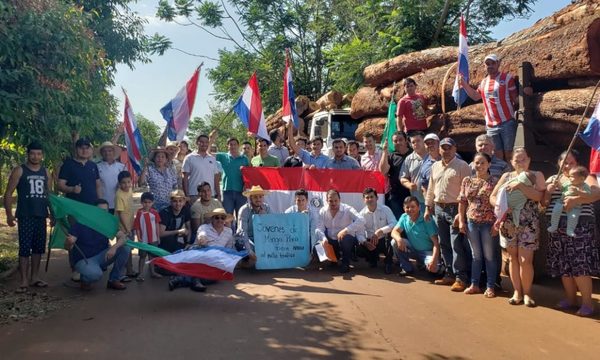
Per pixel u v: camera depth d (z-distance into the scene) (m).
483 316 5.29
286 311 5.48
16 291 6.41
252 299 5.98
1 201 16.81
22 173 6.58
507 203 5.64
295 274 7.41
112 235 6.69
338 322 5.10
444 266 7.00
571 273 5.32
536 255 6.71
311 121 14.06
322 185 8.65
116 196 7.06
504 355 4.25
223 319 5.20
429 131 8.98
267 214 7.69
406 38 15.92
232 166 8.95
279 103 25.23
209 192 7.75
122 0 14.83
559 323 5.05
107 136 11.64
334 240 7.78
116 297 6.14
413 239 7.21
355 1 22.30
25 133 7.02
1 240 10.48
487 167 6.02
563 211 5.36
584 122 6.43
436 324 5.04
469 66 8.45
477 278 6.19
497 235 6.05
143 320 5.18
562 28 6.98
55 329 4.93
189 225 7.69
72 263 6.62
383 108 10.70
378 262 8.25
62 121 7.28
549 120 6.89
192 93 8.54
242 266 7.80
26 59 6.82
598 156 5.46
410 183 7.67
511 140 7.15
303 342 4.54
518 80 7.17
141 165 8.99
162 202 7.99
